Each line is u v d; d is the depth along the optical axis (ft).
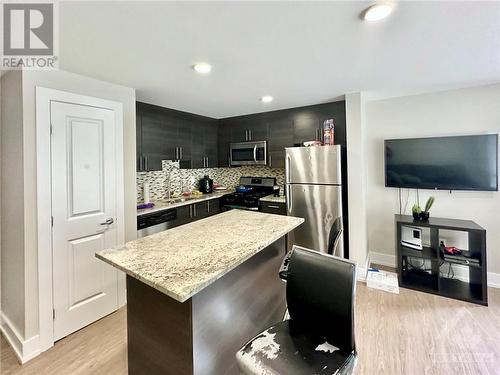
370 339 6.35
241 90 8.63
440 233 9.55
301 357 3.48
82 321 6.84
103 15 4.20
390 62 6.39
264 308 5.67
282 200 11.74
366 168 10.80
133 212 8.25
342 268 3.71
